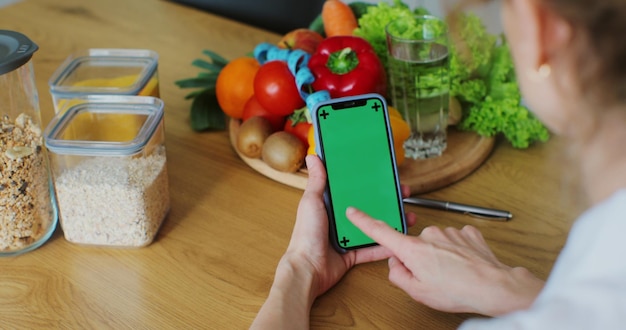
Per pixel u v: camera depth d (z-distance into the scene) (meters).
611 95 0.51
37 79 1.45
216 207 1.11
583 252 0.56
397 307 0.92
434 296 0.88
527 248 1.02
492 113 1.21
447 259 0.89
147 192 1.00
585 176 0.58
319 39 1.34
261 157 1.19
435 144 1.19
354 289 0.96
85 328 0.90
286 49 1.23
